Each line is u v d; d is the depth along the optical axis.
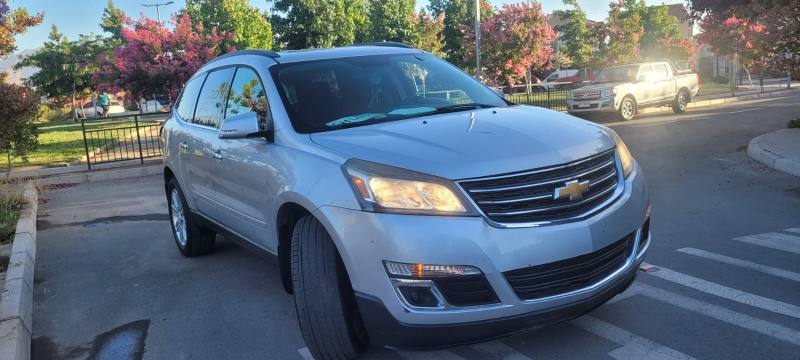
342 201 3.19
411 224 2.97
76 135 22.45
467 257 2.94
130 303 5.09
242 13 25.62
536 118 3.81
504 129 3.48
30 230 7.29
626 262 3.44
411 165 3.08
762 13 11.12
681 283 4.68
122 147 17.59
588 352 3.63
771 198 7.46
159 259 6.37
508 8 25.89
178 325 4.55
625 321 4.04
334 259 3.32
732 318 4.00
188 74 18.42
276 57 4.60
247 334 4.30
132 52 18.30
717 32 23.28
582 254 3.11
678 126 15.95
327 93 4.23
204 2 25.44
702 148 11.80
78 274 6.02
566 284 3.14
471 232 2.95
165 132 6.34
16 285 5.08
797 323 3.88
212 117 5.16
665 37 35.03
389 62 4.71
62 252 6.89
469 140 3.29
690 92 21.16
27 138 9.23
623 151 3.77
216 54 20.34
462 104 4.35
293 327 4.38
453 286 2.98
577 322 4.05
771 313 4.05
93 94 41.75
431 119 3.80
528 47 25.52
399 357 3.69
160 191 10.72
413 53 5.02
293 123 3.94
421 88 4.54
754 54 22.42
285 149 3.80
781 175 8.82
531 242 3.00
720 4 14.98
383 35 31.02
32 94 9.23
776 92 27.62
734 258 5.23
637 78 19.66
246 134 3.88
